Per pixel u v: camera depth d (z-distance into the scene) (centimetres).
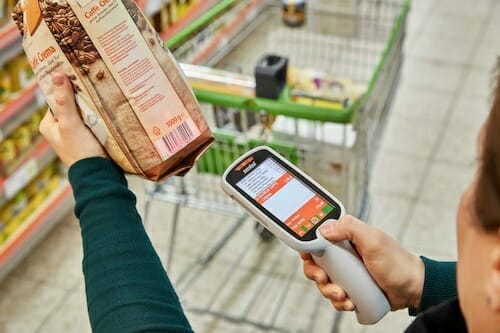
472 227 53
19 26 79
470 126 328
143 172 81
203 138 83
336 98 216
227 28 258
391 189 287
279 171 94
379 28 285
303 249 87
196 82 187
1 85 234
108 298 70
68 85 77
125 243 73
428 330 65
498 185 50
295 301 233
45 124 83
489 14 441
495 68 54
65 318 233
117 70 77
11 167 245
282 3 282
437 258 251
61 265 255
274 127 189
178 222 271
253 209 90
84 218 75
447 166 301
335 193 187
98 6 75
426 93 354
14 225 254
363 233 89
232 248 257
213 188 215
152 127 80
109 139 79
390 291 94
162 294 72
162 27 320
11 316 234
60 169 286
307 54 291
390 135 321
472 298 54
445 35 413
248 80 184
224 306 232
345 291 91
